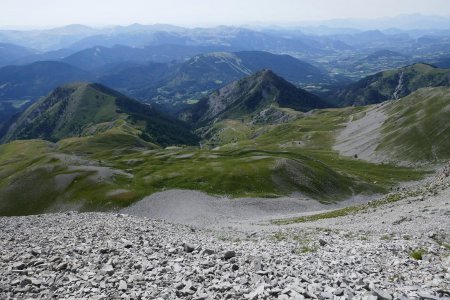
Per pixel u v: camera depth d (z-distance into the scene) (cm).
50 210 11438
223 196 10612
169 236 3478
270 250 2886
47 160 18212
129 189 11588
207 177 12019
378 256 2489
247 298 1516
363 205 6531
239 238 4197
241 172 12169
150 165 14988
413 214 4272
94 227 3672
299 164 12962
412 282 1814
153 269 1991
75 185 12550
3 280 1838
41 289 1722
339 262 2259
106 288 1705
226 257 2319
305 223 5662
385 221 4278
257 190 11238
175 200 10438
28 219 4819
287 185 11688
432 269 2080
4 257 2252
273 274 1877
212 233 4694
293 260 2359
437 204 4581
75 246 2525
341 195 12094
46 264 2073
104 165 15300
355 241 3297
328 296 1500
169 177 12431
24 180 13450
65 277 1853
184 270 1969
